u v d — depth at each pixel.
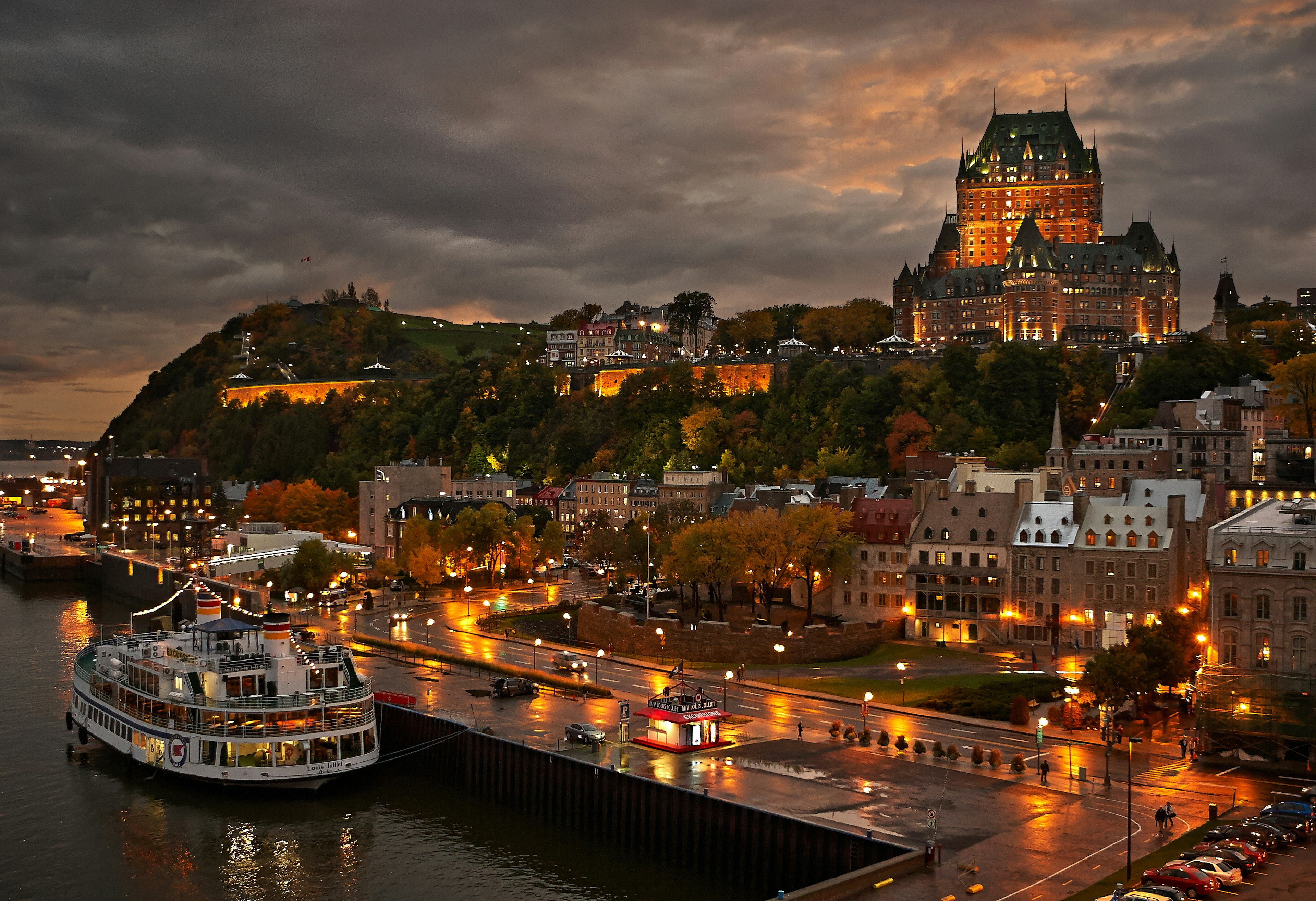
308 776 103.69
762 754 96.88
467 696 120.81
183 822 98.00
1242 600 112.81
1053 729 105.69
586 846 91.56
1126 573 143.00
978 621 151.88
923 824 78.62
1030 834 76.88
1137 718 108.00
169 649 115.00
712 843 82.62
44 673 156.00
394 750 114.00
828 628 142.50
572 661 133.75
